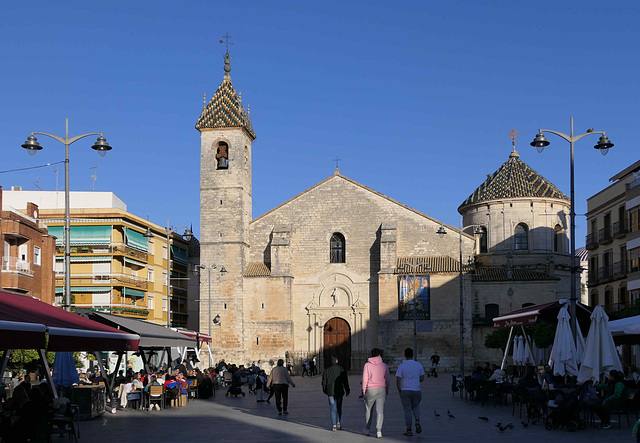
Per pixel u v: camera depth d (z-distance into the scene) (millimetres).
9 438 19672
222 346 75062
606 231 70812
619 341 32344
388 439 21625
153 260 83125
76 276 73562
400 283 73750
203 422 27625
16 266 52625
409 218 76750
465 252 75000
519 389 28484
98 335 20219
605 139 35562
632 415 27938
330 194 78438
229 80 80875
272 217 79312
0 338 16203
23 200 85125
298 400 40000
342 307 76562
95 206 85500
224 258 76438
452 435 22500
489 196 83688
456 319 72812
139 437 23141
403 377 22656
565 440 20938
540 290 74500
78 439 22797
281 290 76000
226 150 78625
